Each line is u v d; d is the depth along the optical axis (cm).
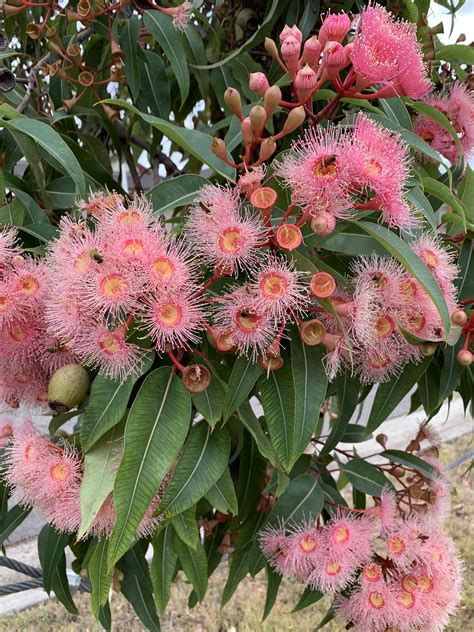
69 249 31
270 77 48
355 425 55
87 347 31
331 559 41
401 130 38
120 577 48
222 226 30
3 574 113
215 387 34
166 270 29
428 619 42
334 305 32
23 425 38
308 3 46
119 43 47
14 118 36
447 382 41
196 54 49
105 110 48
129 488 30
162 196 37
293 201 30
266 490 44
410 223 32
